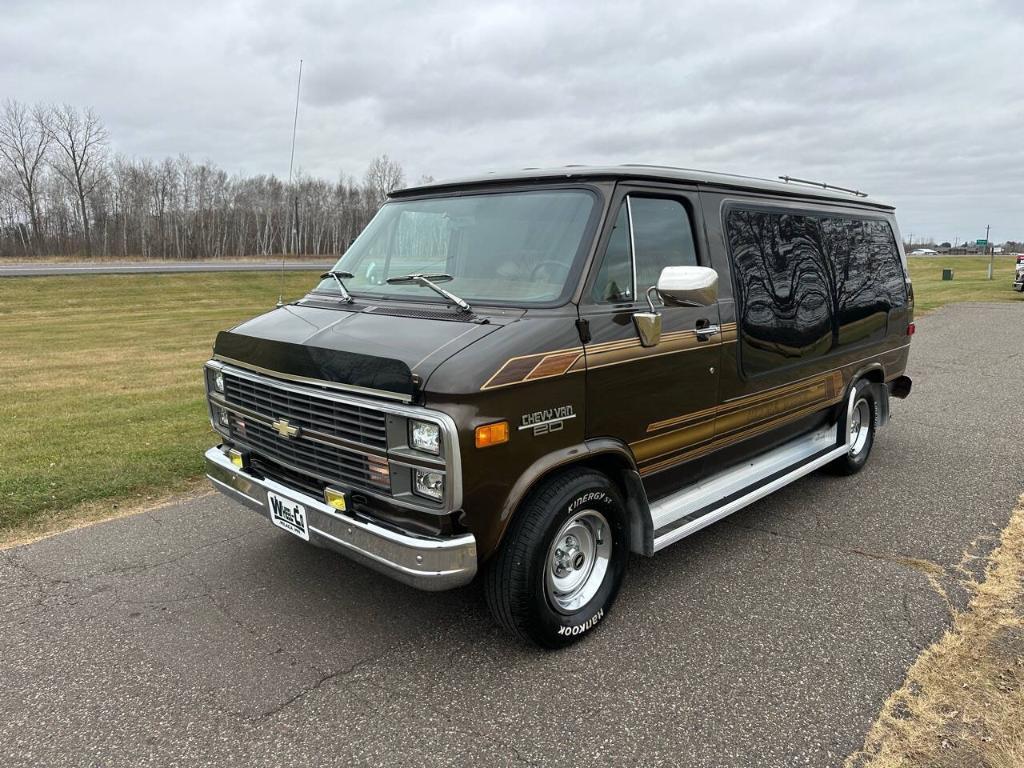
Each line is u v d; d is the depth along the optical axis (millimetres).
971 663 3246
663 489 4020
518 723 2859
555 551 3289
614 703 2986
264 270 41062
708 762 2641
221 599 3844
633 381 3514
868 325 5789
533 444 3057
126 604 3783
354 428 3045
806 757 2656
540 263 3430
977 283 33375
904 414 8125
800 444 5309
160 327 20578
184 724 2844
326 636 3494
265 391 3523
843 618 3668
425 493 2857
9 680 3121
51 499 5180
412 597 3891
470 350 2910
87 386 10383
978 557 4379
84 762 2633
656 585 4047
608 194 3475
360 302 3828
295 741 2752
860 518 5047
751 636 3502
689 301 3326
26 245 65000
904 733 2777
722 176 4328
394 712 2924
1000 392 9242
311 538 3295
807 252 4961
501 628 3580
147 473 5746
